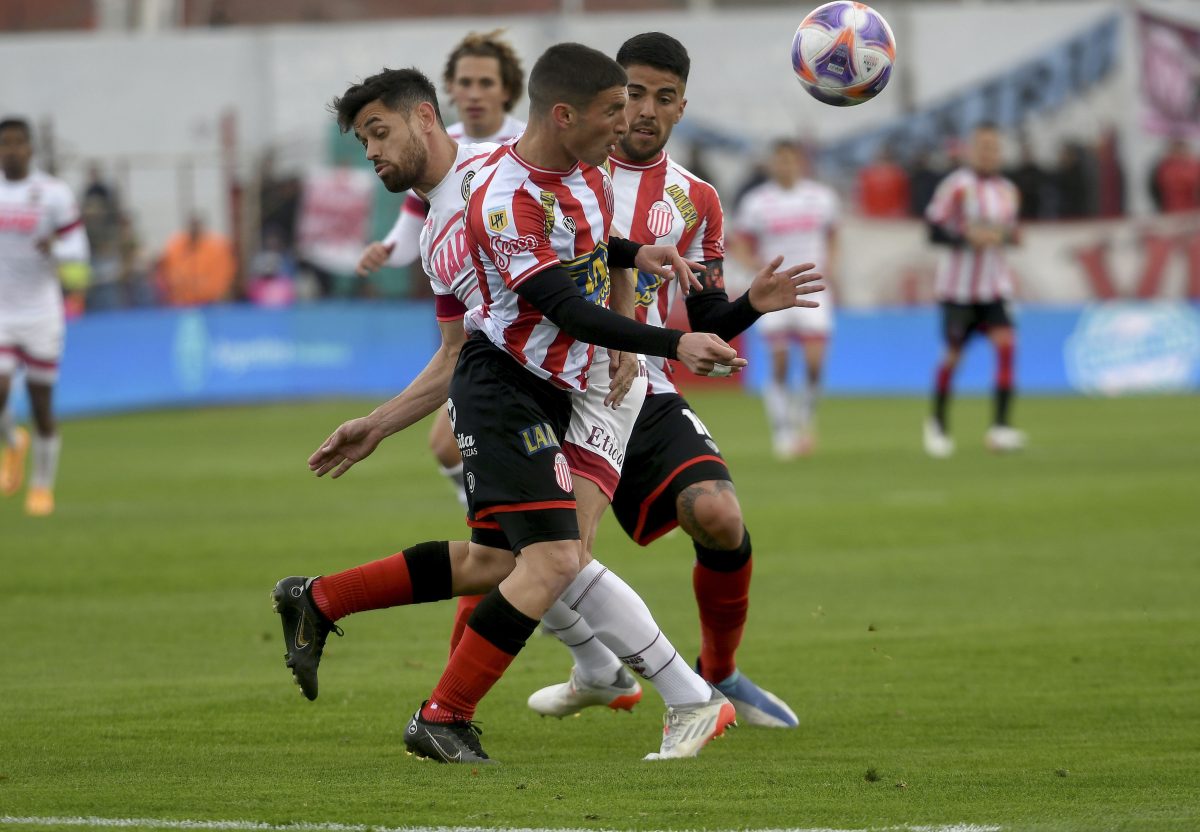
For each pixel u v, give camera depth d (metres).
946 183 54.38
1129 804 14.99
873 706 20.52
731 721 18.23
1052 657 23.28
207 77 91.06
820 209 57.25
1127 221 85.19
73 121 91.75
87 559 34.12
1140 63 86.19
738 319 19.08
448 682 17.30
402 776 16.45
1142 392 79.75
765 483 46.84
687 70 20.02
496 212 16.66
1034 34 87.00
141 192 86.75
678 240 20.22
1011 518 38.62
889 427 65.25
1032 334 81.25
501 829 14.02
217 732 19.05
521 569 17.14
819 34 19.62
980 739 18.47
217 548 35.41
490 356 17.56
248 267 83.25
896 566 32.12
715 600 19.61
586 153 16.64
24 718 19.84
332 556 34.00
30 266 42.28
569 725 20.05
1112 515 38.75
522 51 88.75
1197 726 18.92
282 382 79.81
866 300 86.88
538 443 17.23
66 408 72.19
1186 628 25.27
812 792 15.59
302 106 90.62
